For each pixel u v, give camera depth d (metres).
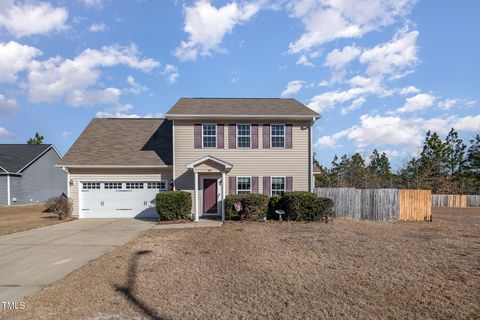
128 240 12.12
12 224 16.81
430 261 8.71
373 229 14.59
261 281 7.02
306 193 17.30
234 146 18.77
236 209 16.77
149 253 9.76
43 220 18.36
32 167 32.75
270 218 17.69
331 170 45.41
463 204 33.41
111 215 19.36
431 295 6.20
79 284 7.00
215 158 17.56
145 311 5.51
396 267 8.10
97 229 14.92
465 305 5.72
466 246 10.75
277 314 5.34
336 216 18.77
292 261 8.65
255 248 10.25
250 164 18.77
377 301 5.89
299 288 6.57
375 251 9.86
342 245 10.70
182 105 20.06
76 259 9.33
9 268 8.44
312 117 18.55
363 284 6.82
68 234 13.61
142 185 19.47
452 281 7.04
